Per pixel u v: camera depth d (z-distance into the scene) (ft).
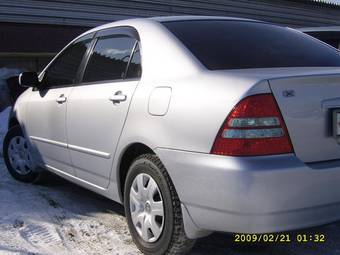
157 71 11.47
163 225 10.76
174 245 10.64
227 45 11.78
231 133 9.41
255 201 9.20
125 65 12.64
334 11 63.26
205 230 10.25
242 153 9.32
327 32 23.50
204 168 9.64
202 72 10.61
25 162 17.51
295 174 9.32
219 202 9.53
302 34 13.93
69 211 14.74
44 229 13.24
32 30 35.81
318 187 9.54
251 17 52.29
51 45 36.86
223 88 9.80
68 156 14.47
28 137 16.89
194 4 46.24
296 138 9.64
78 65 14.67
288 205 9.34
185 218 10.29
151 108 11.00
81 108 13.56
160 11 43.62
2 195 16.12
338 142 10.09
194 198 9.95
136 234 11.71
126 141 11.69
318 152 9.87
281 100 9.59
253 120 9.37
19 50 35.24
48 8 36.52
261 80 9.58
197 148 9.84
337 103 10.13
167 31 12.06
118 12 40.68
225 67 10.89
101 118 12.69
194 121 9.94
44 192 16.62
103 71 13.44
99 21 39.52
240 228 9.48
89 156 13.38
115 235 12.95
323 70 10.76
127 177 11.84
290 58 11.84
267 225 9.35
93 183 13.60
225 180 9.35
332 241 12.69
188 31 12.16
